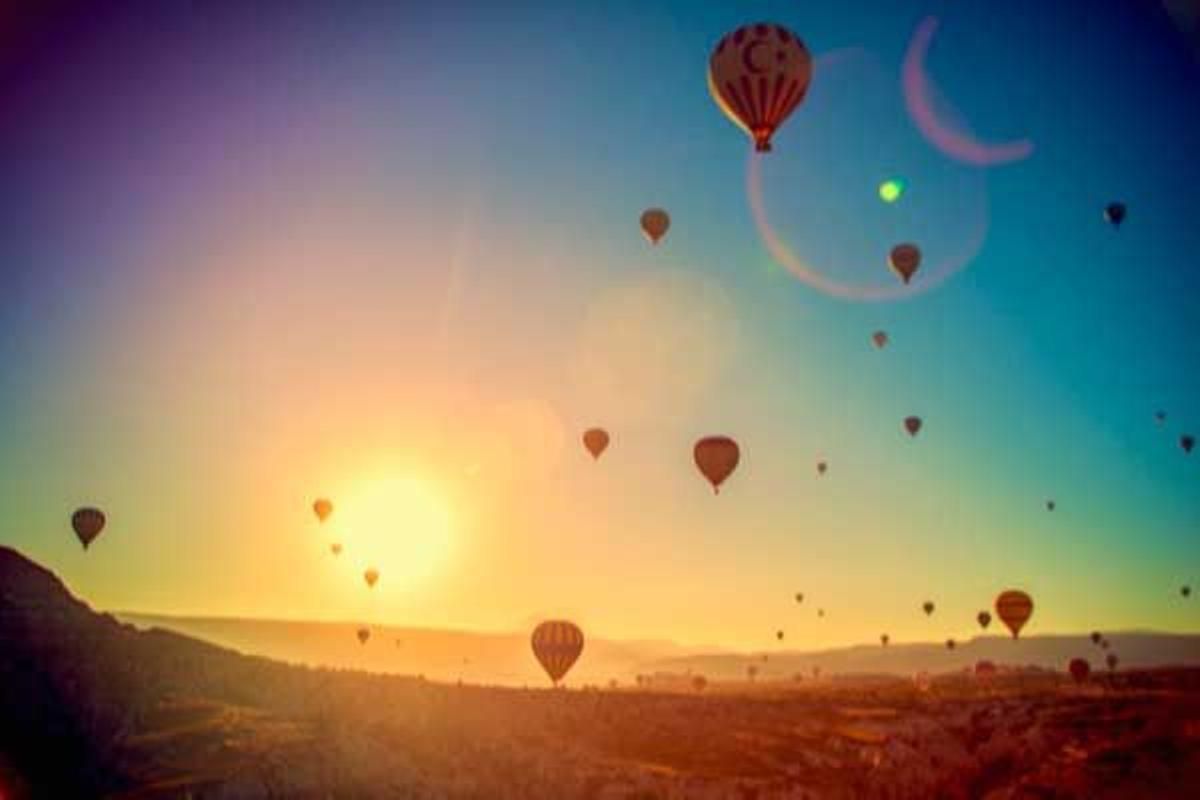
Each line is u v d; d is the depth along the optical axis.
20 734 63.47
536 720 72.81
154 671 75.62
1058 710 72.75
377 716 69.94
